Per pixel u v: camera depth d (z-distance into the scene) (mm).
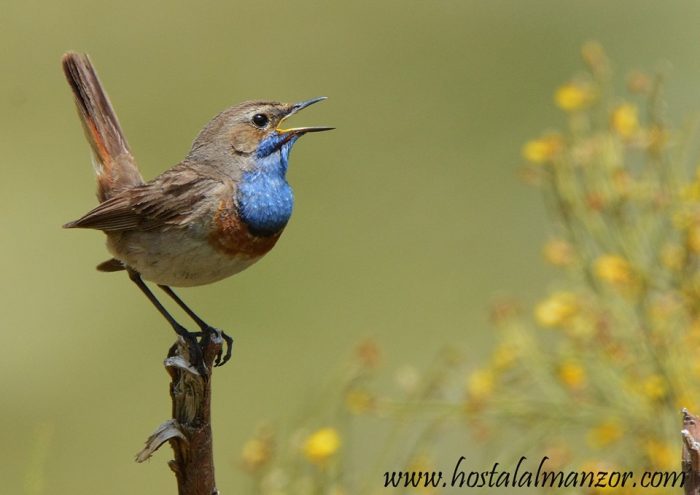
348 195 18016
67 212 17938
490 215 17484
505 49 20047
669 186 10883
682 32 19703
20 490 15023
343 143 18703
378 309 16391
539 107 18922
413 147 18562
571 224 10953
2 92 19250
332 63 19812
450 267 16859
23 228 17859
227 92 19281
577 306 10977
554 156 11000
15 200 18016
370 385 12492
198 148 10523
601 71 11352
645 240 10859
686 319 10922
